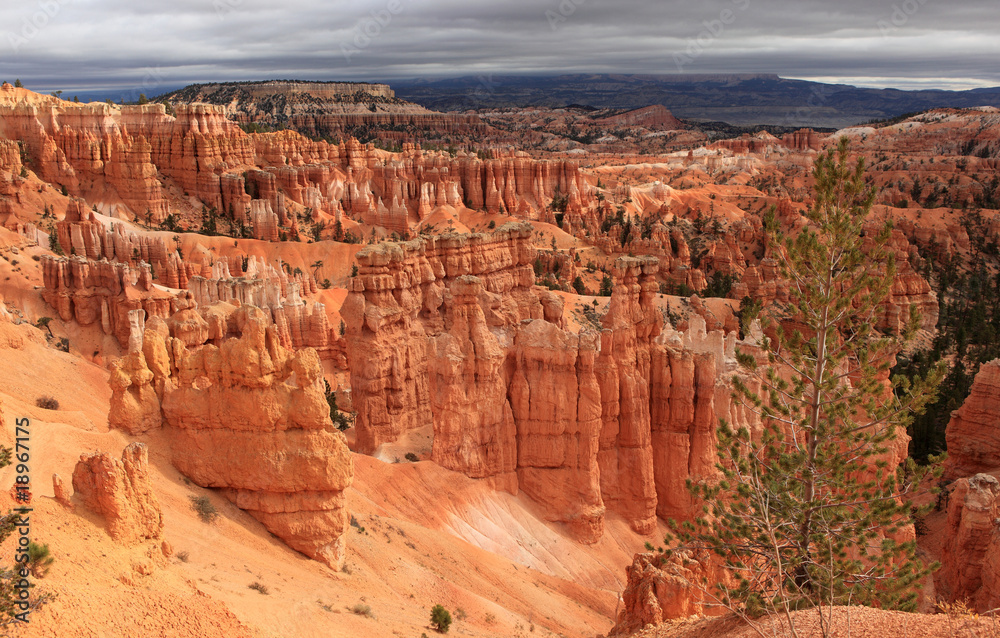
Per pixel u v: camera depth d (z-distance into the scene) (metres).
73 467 28.44
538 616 39.53
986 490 44.28
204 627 21.84
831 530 30.58
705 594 32.50
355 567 34.06
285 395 32.47
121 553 23.28
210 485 32.41
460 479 49.34
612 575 48.38
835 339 33.47
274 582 28.27
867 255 32.75
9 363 55.75
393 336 59.97
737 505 32.91
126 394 32.50
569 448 50.84
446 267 67.12
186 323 42.88
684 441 52.78
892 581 30.03
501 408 51.06
